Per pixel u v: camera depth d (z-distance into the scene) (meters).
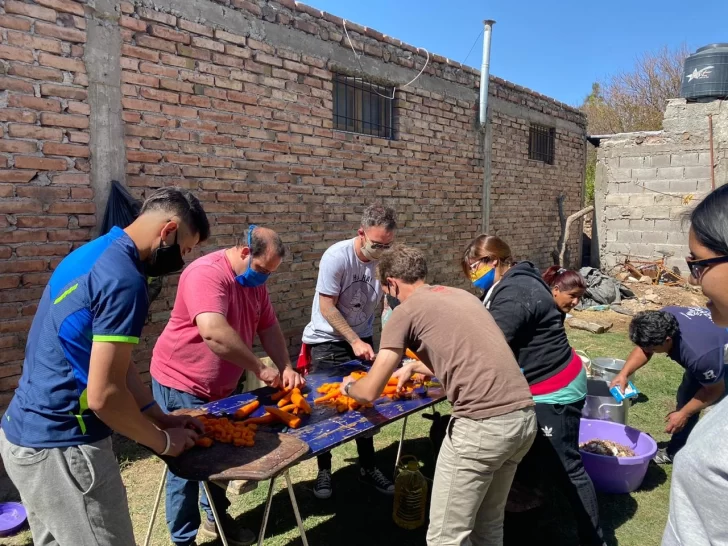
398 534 3.00
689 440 0.92
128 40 3.81
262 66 4.68
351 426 2.35
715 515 0.84
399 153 6.27
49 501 1.70
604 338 7.18
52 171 3.52
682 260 10.03
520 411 2.10
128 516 1.86
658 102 18.33
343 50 5.45
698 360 3.03
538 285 2.66
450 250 7.29
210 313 2.35
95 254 1.72
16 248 3.40
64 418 1.68
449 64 6.91
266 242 2.48
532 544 2.87
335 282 3.21
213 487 2.76
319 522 3.09
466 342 2.12
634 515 3.14
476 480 2.13
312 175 5.25
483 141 7.69
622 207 10.60
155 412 2.11
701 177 9.73
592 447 3.42
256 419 2.35
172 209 1.84
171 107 4.09
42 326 1.71
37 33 3.38
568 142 10.11
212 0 4.27
